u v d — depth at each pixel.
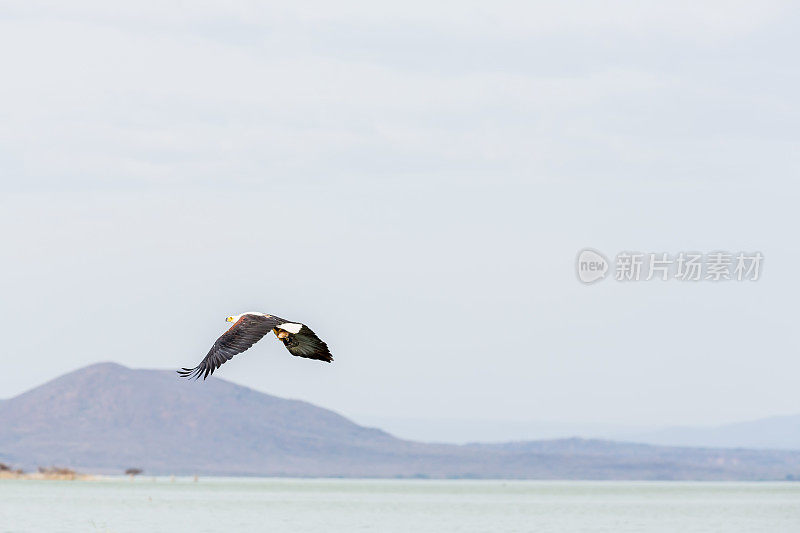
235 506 146.88
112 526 97.00
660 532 100.62
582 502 181.88
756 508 156.12
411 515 129.25
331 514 128.62
